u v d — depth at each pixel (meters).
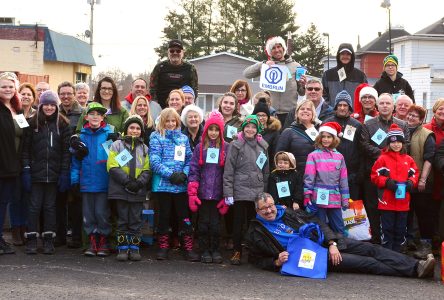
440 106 9.34
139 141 8.55
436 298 6.88
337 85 10.88
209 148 8.49
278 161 8.59
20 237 9.18
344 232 8.66
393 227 8.70
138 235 8.49
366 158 9.06
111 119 9.11
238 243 8.43
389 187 8.48
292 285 7.32
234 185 8.43
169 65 10.74
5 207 8.58
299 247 7.92
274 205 8.13
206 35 65.44
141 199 8.46
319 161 8.51
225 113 9.47
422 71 57.72
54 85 38.69
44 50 37.28
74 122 9.38
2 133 8.41
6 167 8.41
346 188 8.49
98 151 8.55
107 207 8.59
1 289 6.75
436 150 9.05
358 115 9.87
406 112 9.70
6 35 36.91
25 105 9.32
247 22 65.69
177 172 8.48
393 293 7.04
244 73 11.53
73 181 8.61
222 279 7.52
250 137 8.51
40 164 8.61
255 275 7.79
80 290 6.80
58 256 8.52
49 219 8.68
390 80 10.88
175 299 6.56
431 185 9.08
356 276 7.85
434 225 9.16
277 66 10.52
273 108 10.76
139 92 10.09
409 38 61.84
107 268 7.88
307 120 8.95
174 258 8.66
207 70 48.12
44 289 6.80
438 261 8.77
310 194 8.45
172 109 8.73
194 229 9.30
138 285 7.09
